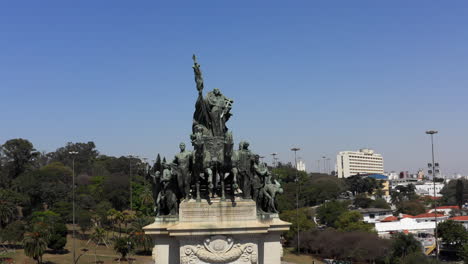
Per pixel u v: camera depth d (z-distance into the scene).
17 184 130.12
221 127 39.50
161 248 35.03
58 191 132.38
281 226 36.38
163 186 36.16
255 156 37.69
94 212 125.44
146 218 106.75
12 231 95.88
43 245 85.31
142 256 101.25
